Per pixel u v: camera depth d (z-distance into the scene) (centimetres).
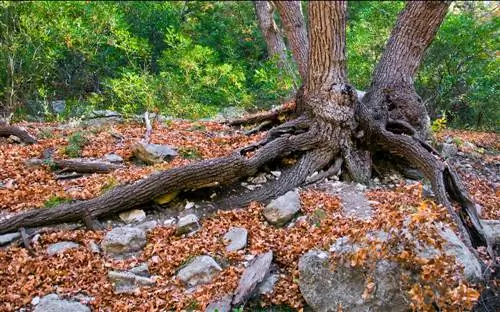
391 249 362
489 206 608
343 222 498
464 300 325
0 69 957
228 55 1522
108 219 516
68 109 981
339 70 641
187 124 836
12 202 530
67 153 666
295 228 498
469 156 803
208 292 401
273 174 615
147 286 416
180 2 1764
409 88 732
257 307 399
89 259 445
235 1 1759
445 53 1047
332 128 636
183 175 532
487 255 475
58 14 981
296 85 1049
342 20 619
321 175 618
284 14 970
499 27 1047
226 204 549
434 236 360
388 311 356
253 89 1307
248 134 748
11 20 963
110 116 916
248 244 475
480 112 1084
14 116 943
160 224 512
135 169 616
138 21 1420
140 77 987
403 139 625
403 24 758
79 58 1124
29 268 423
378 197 571
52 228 488
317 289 382
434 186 547
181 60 992
